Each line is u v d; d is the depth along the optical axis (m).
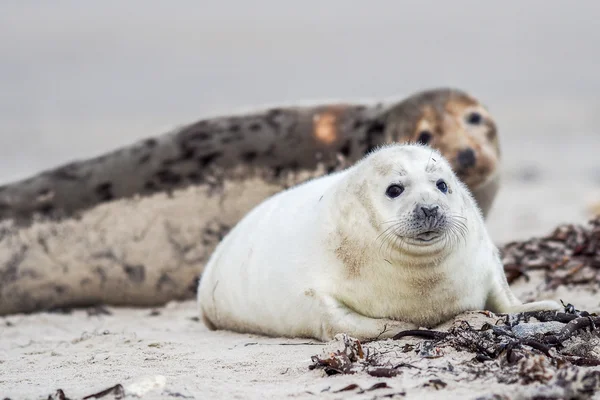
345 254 17.38
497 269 18.38
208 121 30.41
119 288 29.08
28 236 29.41
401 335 16.77
